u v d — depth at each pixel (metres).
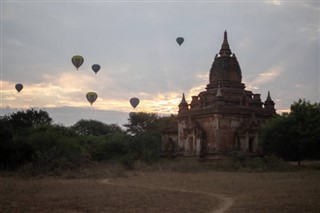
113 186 34.66
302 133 54.94
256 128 66.69
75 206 23.02
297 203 23.39
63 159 51.09
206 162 63.78
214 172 53.62
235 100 70.31
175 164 60.72
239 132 66.38
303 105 59.44
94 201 24.92
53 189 31.67
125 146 78.62
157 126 106.62
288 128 56.94
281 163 56.12
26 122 94.75
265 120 69.44
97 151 77.19
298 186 33.06
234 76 72.94
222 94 69.94
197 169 57.38
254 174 48.78
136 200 25.50
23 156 51.84
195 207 22.97
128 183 38.19
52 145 58.38
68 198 26.22
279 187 32.72
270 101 73.38
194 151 68.25
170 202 24.78
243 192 30.30
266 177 43.56
